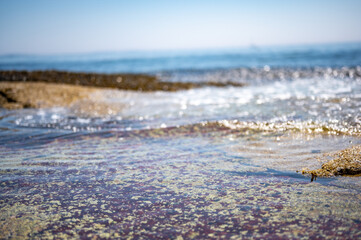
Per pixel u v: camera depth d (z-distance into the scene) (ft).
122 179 9.73
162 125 18.07
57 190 8.89
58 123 19.88
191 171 10.36
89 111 24.59
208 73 69.26
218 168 10.56
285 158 11.28
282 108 21.04
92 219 7.11
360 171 9.51
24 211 7.55
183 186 9.02
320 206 7.34
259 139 14.17
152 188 8.93
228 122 17.65
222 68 83.76
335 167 9.86
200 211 7.38
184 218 7.06
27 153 13.09
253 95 29.60
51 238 6.30
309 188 8.50
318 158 10.98
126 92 36.83
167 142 14.51
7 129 18.17
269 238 6.09
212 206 7.62
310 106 21.04
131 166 11.07
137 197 8.30
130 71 85.40
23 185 9.32
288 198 7.89
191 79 56.44
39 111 24.82
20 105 26.86
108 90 37.11
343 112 18.42
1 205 7.91
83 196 8.43
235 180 9.37
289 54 143.02
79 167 11.05
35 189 8.99
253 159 11.37
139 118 20.99
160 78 56.59
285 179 9.27
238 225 6.64
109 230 6.61
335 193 8.07
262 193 8.29
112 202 8.02
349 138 13.32
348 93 26.13
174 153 12.63
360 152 10.92
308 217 6.84
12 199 8.29
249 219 6.89
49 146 14.30
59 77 49.57
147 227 6.70
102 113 23.59
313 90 30.19
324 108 20.08
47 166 11.21
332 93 26.73
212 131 16.15
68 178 9.91
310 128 15.29
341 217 6.76
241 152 12.36
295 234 6.18
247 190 8.55
